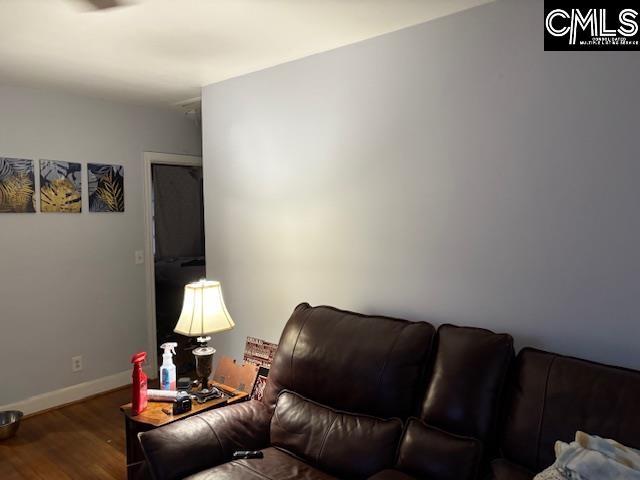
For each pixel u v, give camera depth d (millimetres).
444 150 2246
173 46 2586
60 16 2148
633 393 1493
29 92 3473
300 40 2500
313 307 2607
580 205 1879
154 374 4270
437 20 2219
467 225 2195
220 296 2629
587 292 1883
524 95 1989
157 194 4820
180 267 5055
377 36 2443
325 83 2695
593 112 1829
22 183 3441
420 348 2002
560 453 1437
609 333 1838
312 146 2795
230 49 2641
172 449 1953
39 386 3572
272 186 3051
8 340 3408
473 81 2129
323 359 2203
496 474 1614
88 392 3834
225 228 3404
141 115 4125
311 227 2844
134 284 4125
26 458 2908
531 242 2012
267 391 2406
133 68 3000
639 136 1735
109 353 3975
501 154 2070
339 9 2105
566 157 1901
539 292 2004
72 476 2715
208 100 3445
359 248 2615
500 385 1798
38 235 3537
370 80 2492
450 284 2270
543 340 2004
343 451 1935
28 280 3498
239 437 2160
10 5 2021
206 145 3500
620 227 1793
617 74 1774
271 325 3129
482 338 1889
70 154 3697
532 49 1956
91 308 3854
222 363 2982
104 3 2012
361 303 2625
